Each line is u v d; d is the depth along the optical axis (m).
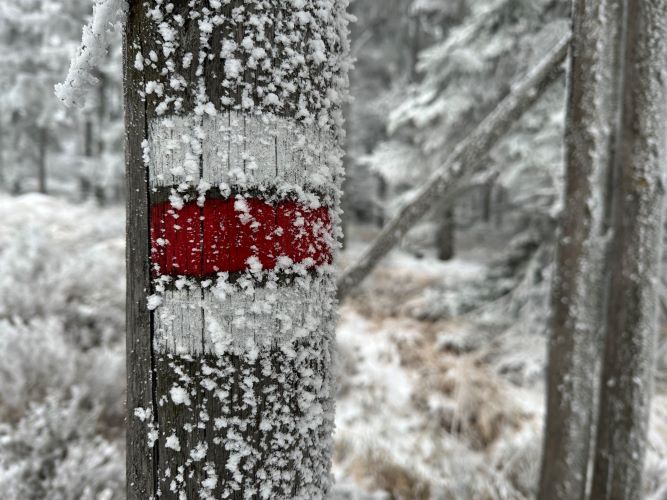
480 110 5.87
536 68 1.74
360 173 15.44
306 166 0.73
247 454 0.71
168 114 0.68
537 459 3.11
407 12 10.54
